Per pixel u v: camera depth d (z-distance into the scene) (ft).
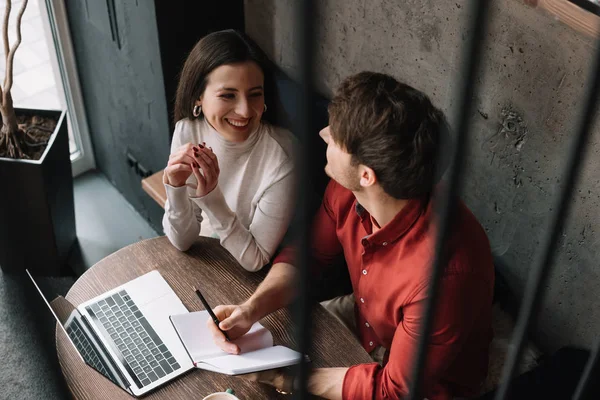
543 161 6.20
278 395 5.07
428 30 6.56
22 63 9.55
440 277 2.29
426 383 5.30
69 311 5.42
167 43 7.77
